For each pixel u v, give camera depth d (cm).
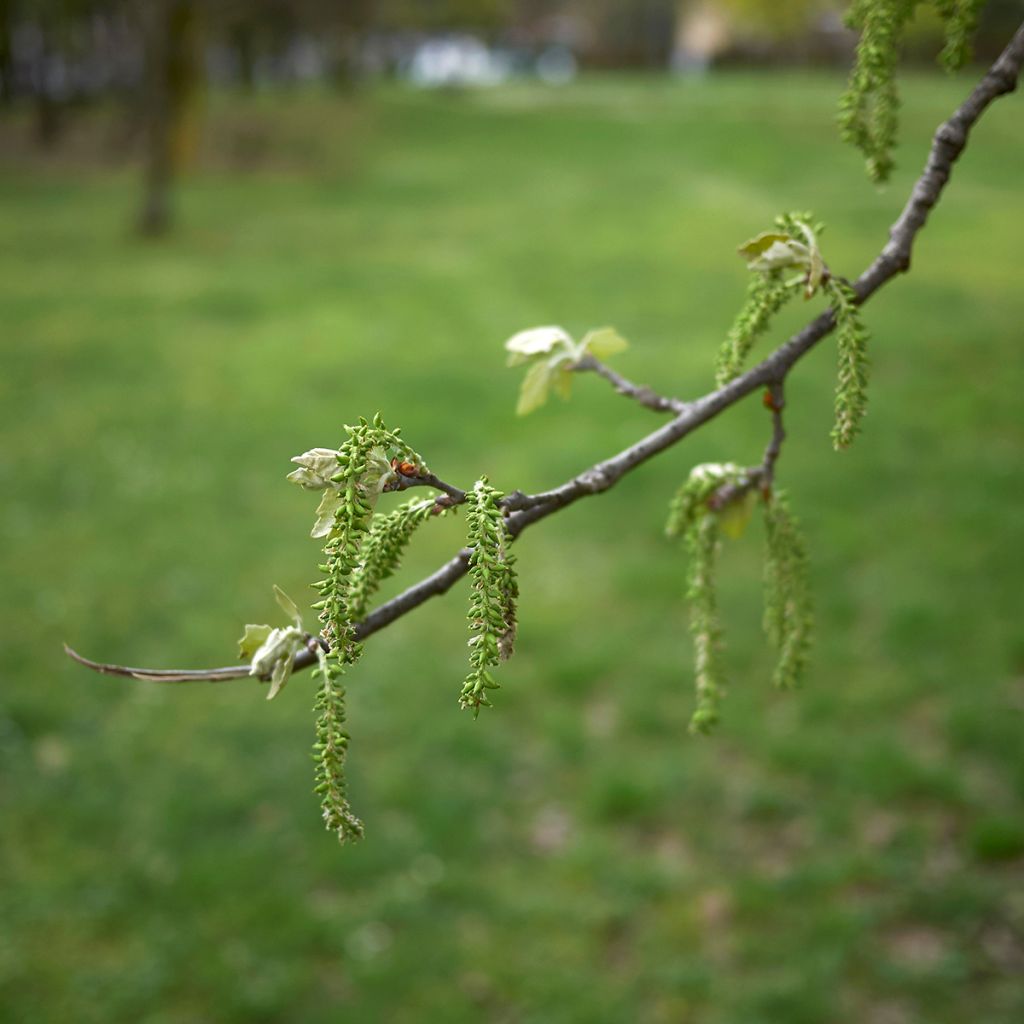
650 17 5519
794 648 139
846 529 762
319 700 83
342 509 83
